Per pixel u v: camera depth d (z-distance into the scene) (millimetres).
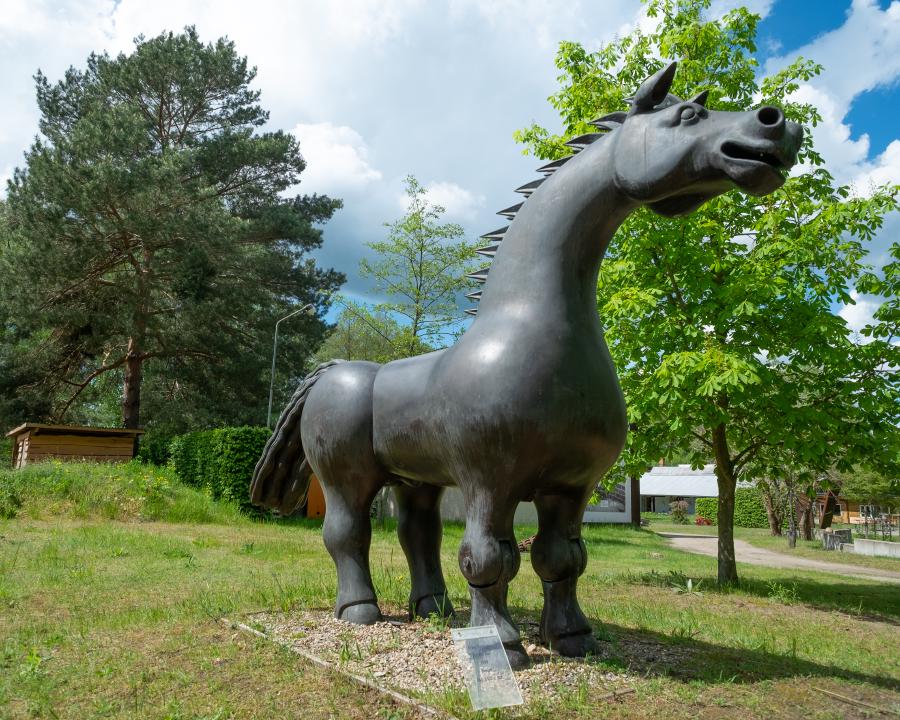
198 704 3027
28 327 19266
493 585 3350
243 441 14602
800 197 7797
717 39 8570
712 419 7566
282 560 8062
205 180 19703
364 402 4215
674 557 12781
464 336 3562
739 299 7387
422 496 4527
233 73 21734
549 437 3215
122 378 24203
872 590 9125
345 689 3125
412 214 22984
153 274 19375
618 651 3848
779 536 24250
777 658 4121
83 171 17250
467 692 2986
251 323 21250
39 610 4969
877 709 3201
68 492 12016
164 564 7262
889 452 7047
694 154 3068
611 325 8211
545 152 9117
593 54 9195
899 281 7379
